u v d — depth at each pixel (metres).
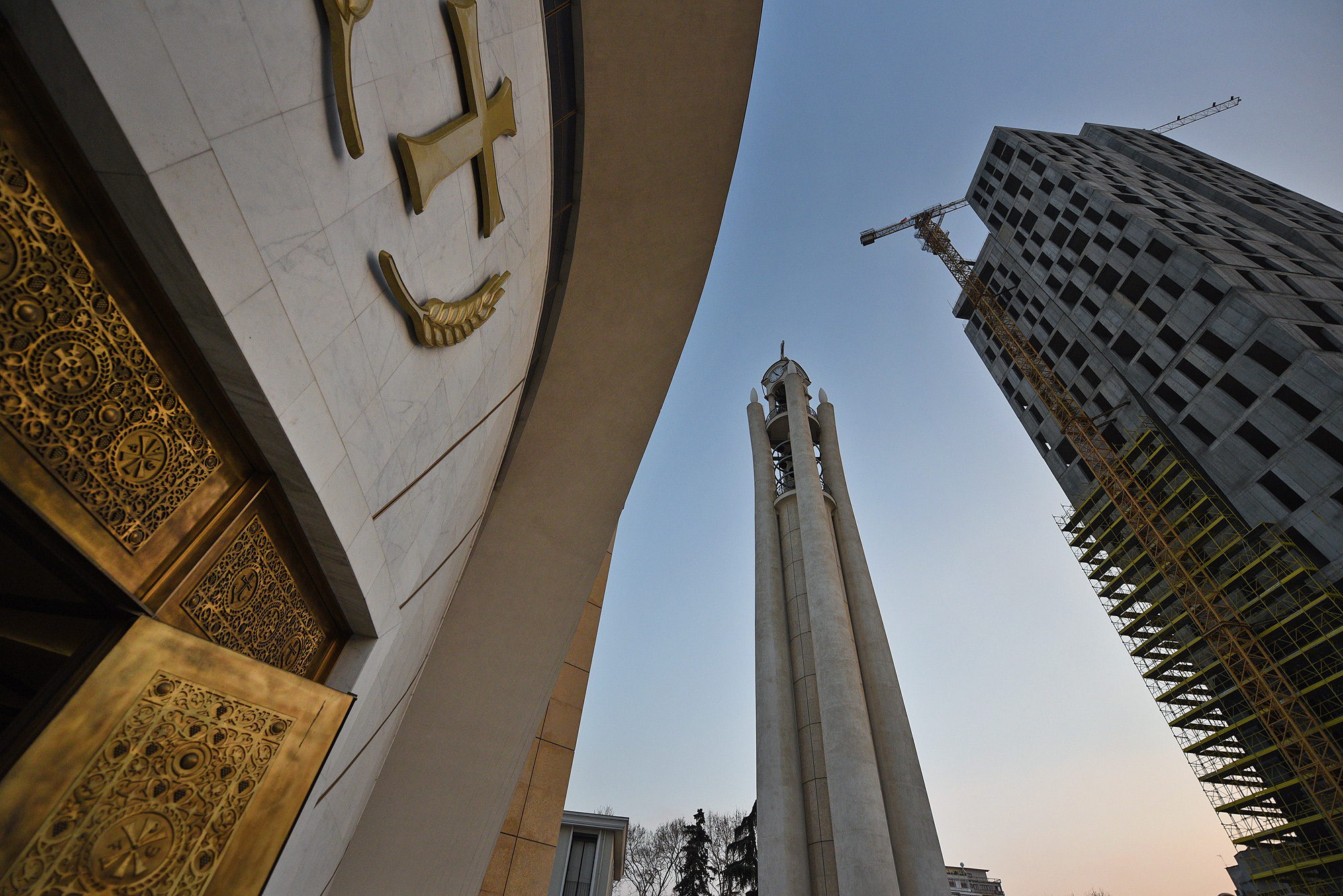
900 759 28.67
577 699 17.77
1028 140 62.38
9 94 2.53
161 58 2.64
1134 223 46.62
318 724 4.27
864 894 23.92
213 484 3.70
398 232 4.49
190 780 3.40
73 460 2.90
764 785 30.27
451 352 5.58
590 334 14.89
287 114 3.30
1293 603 35.91
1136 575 48.31
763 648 35.03
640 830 52.66
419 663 8.33
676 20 10.76
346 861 11.59
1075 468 55.22
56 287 2.78
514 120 6.15
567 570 15.74
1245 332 37.81
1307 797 35.16
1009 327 62.84
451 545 7.29
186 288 2.98
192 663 3.48
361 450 4.46
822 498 39.06
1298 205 55.66
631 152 12.53
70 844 2.83
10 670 4.88
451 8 4.77
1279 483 36.22
